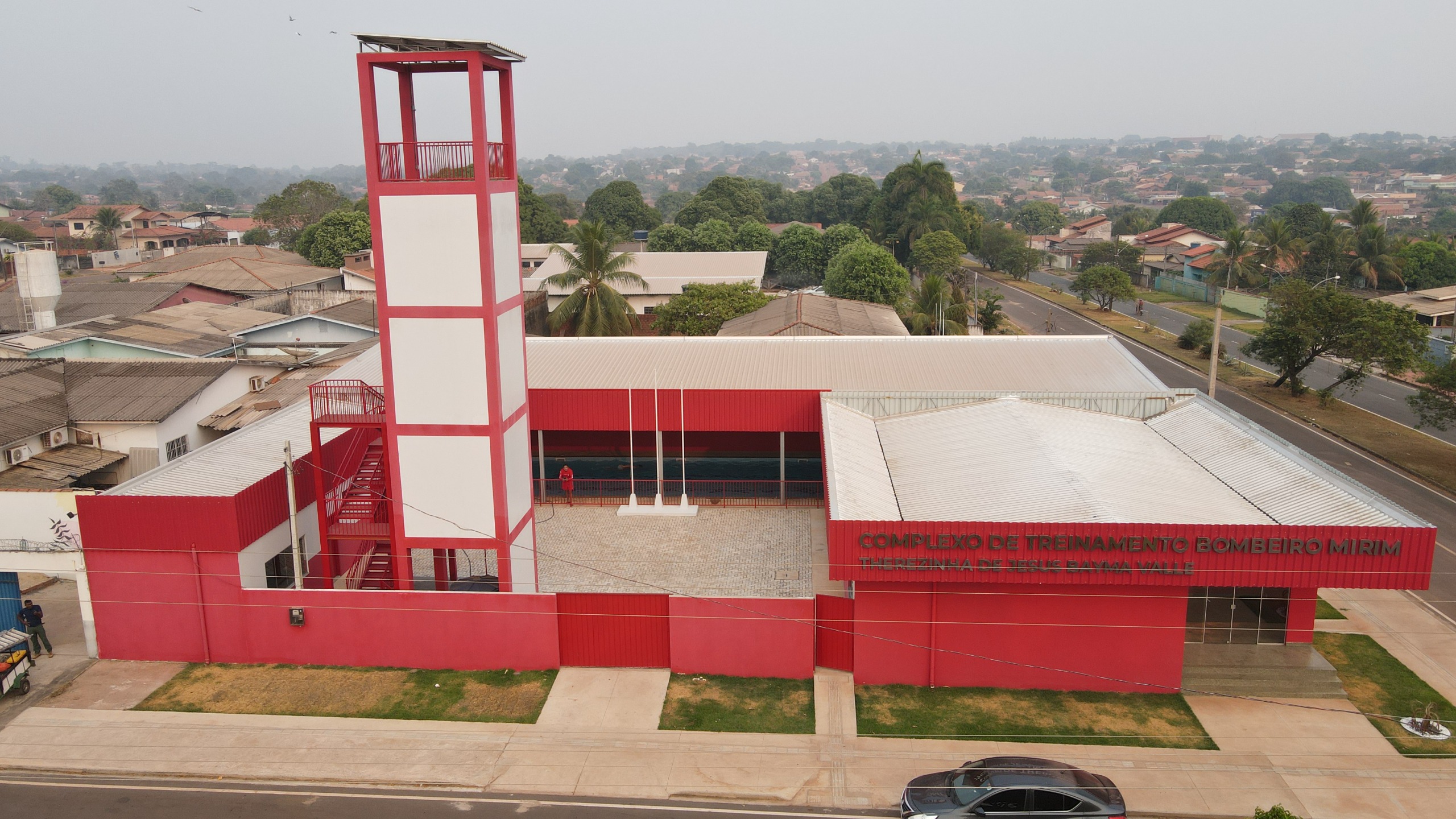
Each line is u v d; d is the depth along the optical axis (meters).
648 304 83.94
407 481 25.78
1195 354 70.31
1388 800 20.02
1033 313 93.12
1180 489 27.47
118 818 19.80
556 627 25.67
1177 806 19.84
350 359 50.97
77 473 37.84
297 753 22.09
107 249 146.75
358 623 25.94
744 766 21.48
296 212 151.25
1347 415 52.53
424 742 22.52
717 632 25.23
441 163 24.59
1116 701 24.11
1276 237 97.81
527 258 102.19
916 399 36.78
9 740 22.66
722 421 37.16
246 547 26.06
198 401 43.38
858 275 79.19
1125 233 172.00
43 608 29.88
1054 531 23.33
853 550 23.91
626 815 19.84
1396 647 26.83
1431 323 78.25
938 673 24.95
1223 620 25.78
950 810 18.81
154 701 24.36
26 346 50.59
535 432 43.06
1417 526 22.47
